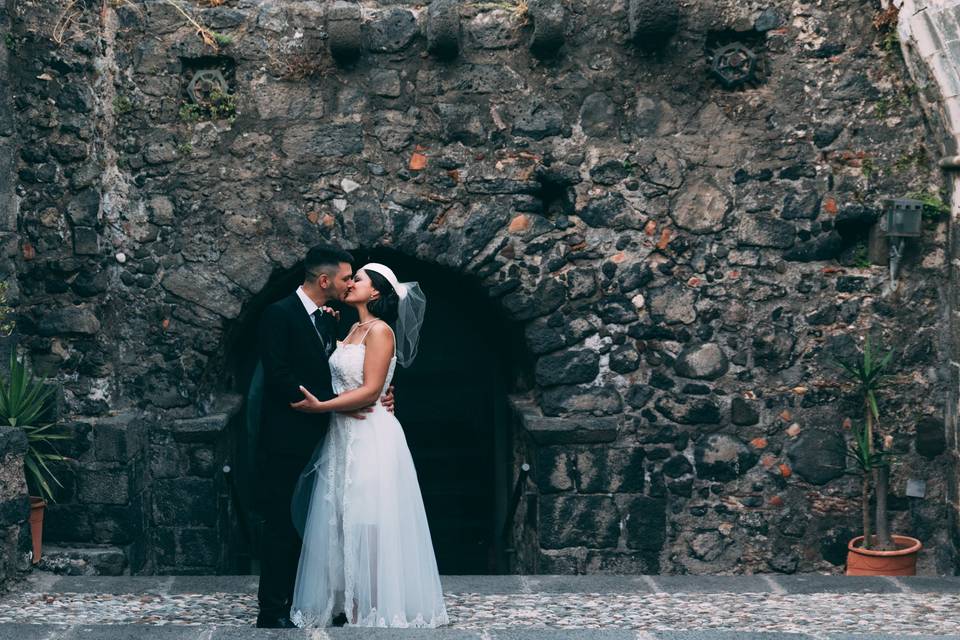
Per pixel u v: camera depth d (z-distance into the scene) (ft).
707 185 21.33
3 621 14.55
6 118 19.97
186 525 21.52
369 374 13.58
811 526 21.56
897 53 20.95
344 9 20.62
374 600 13.73
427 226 21.35
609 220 21.40
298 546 14.23
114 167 21.18
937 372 21.34
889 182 21.20
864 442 20.43
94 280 20.77
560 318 21.53
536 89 21.31
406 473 14.19
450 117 21.27
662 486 21.57
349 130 21.25
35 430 19.69
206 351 21.38
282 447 13.51
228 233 21.30
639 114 21.34
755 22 21.07
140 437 21.22
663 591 16.94
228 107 21.25
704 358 21.49
